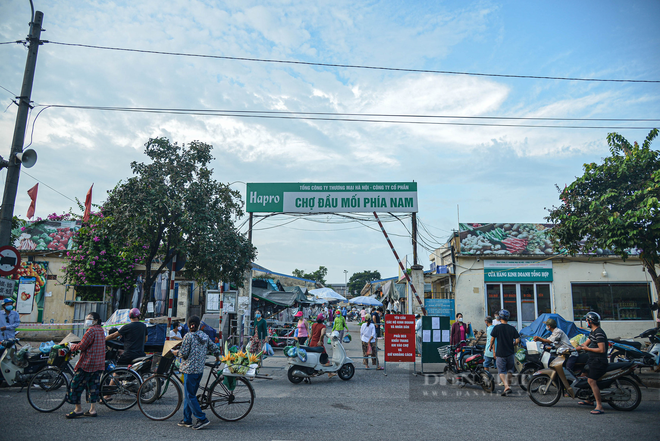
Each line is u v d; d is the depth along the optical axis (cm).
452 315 1730
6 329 1078
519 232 1877
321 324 1145
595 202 1227
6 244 943
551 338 957
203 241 1438
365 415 753
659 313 1288
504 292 1855
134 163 1444
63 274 1964
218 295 1944
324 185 1689
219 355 719
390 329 1227
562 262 1850
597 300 1827
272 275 2588
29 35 1023
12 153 970
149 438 602
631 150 1271
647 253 1178
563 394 862
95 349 723
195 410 652
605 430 666
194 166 1502
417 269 1684
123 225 1412
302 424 688
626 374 796
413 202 1667
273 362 1445
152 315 1827
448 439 612
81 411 720
